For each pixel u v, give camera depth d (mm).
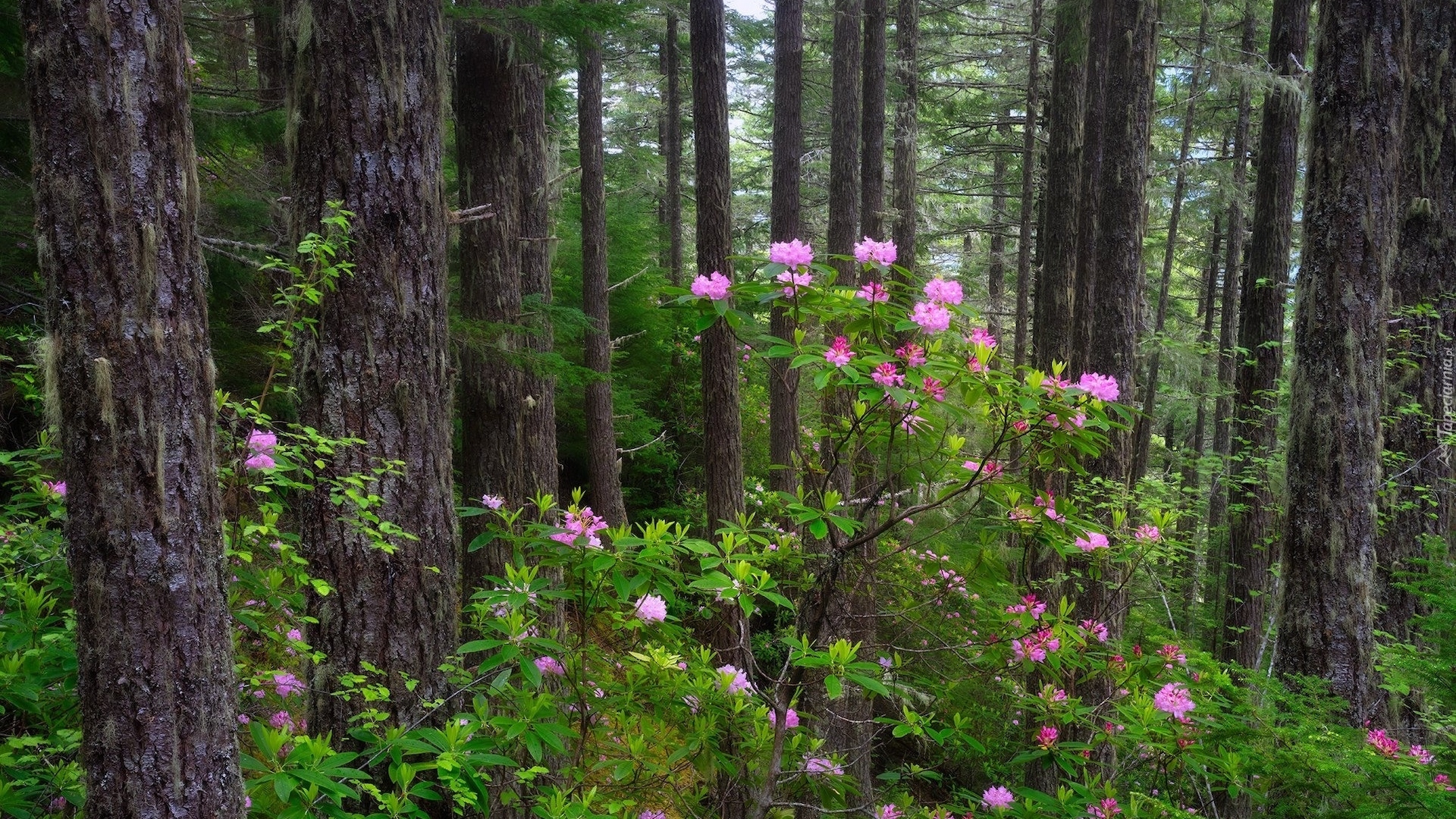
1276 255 8508
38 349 2615
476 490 5664
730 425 8234
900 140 12562
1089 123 7914
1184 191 16266
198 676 1916
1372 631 4672
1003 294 22484
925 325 2768
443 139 3307
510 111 5648
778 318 6234
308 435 2863
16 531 2723
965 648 3635
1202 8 9914
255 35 8242
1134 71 6902
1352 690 4602
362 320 3055
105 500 1811
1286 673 4309
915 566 5125
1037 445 3008
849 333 2979
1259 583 8867
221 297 6117
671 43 15852
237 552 2586
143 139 1836
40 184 1805
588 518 2914
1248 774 3219
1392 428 6160
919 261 18469
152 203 1848
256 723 2354
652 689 3068
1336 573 4645
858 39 10547
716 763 3059
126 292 1814
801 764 3264
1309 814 3121
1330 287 4684
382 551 3064
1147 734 3217
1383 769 2986
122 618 1828
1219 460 8414
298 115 3082
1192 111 15203
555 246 7535
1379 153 4602
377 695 2814
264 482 2865
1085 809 3148
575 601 3146
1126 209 6980
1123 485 6469
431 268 3191
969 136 20234
